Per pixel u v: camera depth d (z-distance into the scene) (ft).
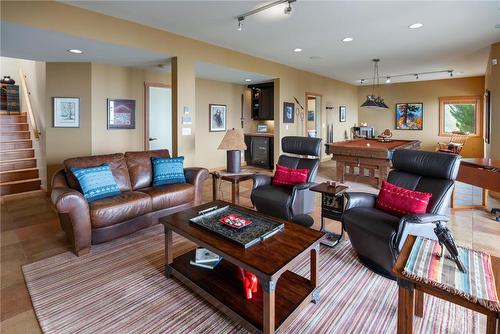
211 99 22.97
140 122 18.38
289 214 10.82
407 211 7.99
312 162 12.04
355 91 33.94
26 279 7.55
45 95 15.67
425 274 4.65
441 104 29.58
